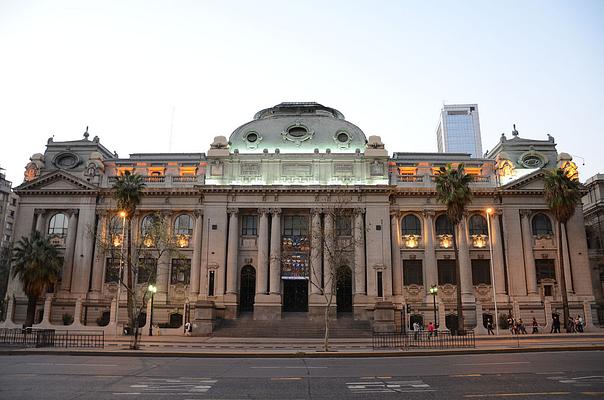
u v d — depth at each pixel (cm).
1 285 8325
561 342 3762
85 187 6519
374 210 6288
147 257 5612
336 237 4856
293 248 6275
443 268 6381
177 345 3897
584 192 6450
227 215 6359
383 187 6262
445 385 1809
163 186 6544
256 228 6450
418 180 6588
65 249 6412
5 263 8488
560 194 5666
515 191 6425
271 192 6338
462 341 3822
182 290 6250
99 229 6419
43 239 5856
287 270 6203
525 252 6319
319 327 5403
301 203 6334
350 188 6278
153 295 5609
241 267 6328
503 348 3145
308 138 6706
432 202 6481
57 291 6241
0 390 1695
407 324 5791
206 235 6250
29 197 6575
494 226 6406
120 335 5103
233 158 6538
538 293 6197
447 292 6228
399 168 6788
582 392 1645
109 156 7356
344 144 6681
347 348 3584
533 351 3105
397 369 2300
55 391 1680
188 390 1716
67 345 3581
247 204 6353
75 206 6519
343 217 6094
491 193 6469
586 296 6219
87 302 6150
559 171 5741
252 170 6519
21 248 6003
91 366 2397
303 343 4212
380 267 6066
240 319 5841
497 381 1886
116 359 2784
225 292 6097
